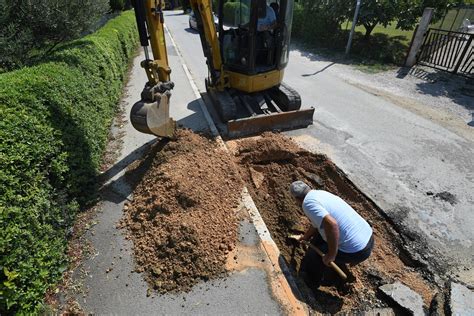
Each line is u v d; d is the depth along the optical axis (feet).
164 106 17.47
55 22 23.08
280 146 19.80
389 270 12.96
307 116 23.31
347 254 11.37
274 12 21.91
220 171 17.11
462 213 15.60
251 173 18.54
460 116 25.85
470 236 14.32
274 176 18.58
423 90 31.58
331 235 10.59
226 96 23.53
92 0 26.17
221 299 11.29
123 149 20.47
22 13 21.50
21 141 11.42
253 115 22.56
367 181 17.83
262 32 22.45
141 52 46.47
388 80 34.65
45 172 12.32
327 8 50.80
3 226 9.41
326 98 29.40
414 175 18.34
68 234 13.53
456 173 18.54
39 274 10.43
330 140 21.90
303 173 18.70
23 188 10.85
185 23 79.71
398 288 11.68
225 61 23.67
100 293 11.57
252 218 14.64
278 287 11.68
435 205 16.08
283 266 12.46
